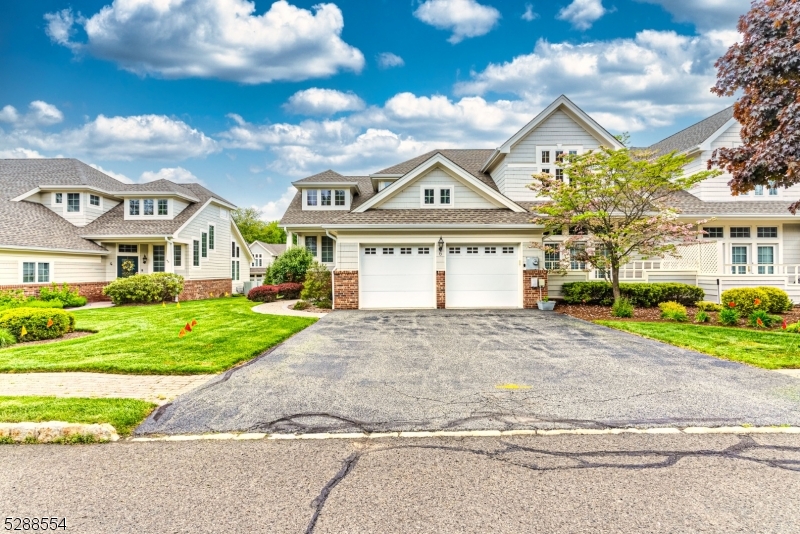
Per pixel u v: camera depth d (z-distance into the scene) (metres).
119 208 22.45
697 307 13.46
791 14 7.29
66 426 4.02
